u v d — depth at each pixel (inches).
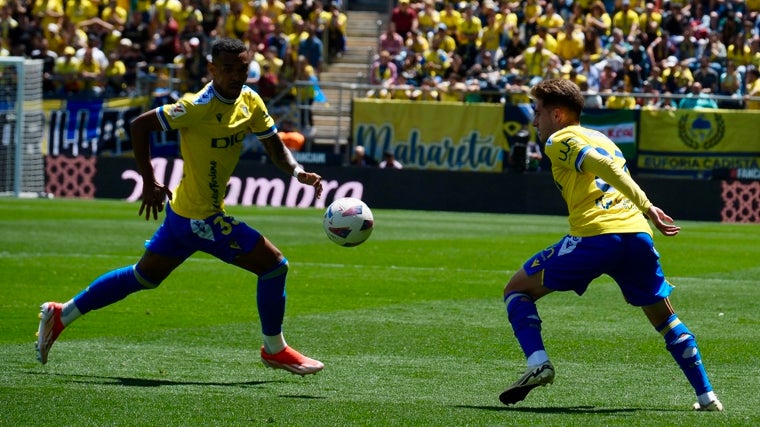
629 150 1611.7
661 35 1815.9
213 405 409.4
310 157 1673.2
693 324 649.0
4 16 1936.5
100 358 510.9
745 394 448.8
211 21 1940.2
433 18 1990.7
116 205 1552.7
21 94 1683.1
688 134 1589.6
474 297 751.7
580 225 408.5
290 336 586.9
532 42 1828.2
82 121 1729.8
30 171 1717.5
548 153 409.4
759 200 1528.1
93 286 476.7
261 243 466.6
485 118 1647.4
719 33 1838.1
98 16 2076.8
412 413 401.1
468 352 545.6
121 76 1819.6
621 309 697.0
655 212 387.2
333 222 481.7
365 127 1692.9
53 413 390.3
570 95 414.9
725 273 914.1
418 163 1679.4
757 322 658.2
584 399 434.3
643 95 1599.4
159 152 1711.4
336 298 737.0
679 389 458.3
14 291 743.1
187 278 816.9
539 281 414.0
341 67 2014.0
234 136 459.5
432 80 1777.8
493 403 423.8
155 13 1980.8
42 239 1079.0
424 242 1131.3
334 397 431.2
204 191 462.0
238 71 446.9
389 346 559.8
